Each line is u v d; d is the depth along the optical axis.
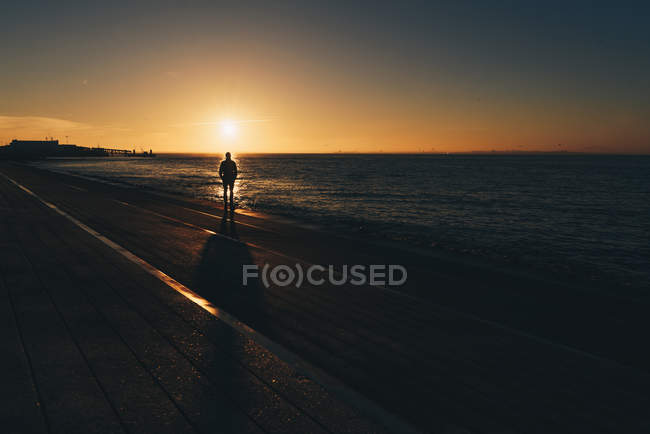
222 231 9.66
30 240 7.74
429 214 19.72
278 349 3.27
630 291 5.52
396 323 4.12
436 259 7.20
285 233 9.63
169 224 10.40
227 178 12.85
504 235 14.05
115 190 19.88
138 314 3.97
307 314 4.33
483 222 17.59
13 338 3.31
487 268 6.60
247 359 3.06
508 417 2.45
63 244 7.43
